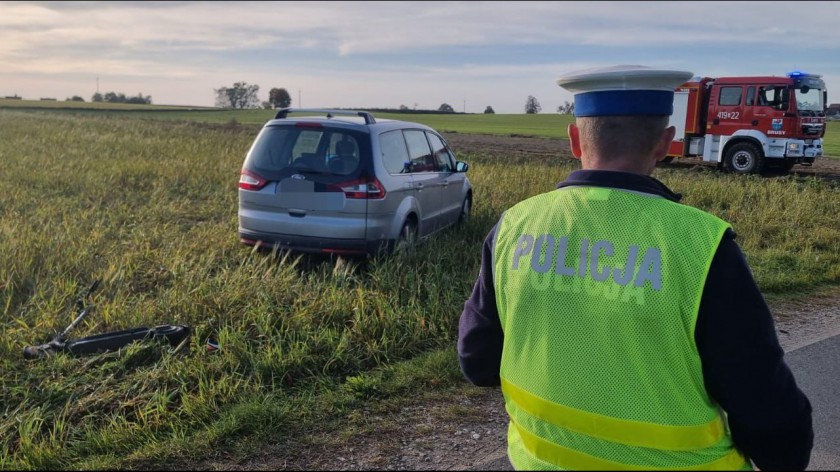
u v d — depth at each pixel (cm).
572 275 154
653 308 143
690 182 1343
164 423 368
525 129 4719
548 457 156
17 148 1656
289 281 590
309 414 389
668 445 145
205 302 532
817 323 590
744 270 142
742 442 151
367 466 337
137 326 495
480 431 375
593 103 161
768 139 1923
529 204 174
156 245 752
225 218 939
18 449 346
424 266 666
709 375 146
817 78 1936
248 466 335
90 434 353
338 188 661
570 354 152
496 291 172
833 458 349
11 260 593
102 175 1215
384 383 431
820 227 983
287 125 698
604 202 156
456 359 462
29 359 443
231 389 402
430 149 834
